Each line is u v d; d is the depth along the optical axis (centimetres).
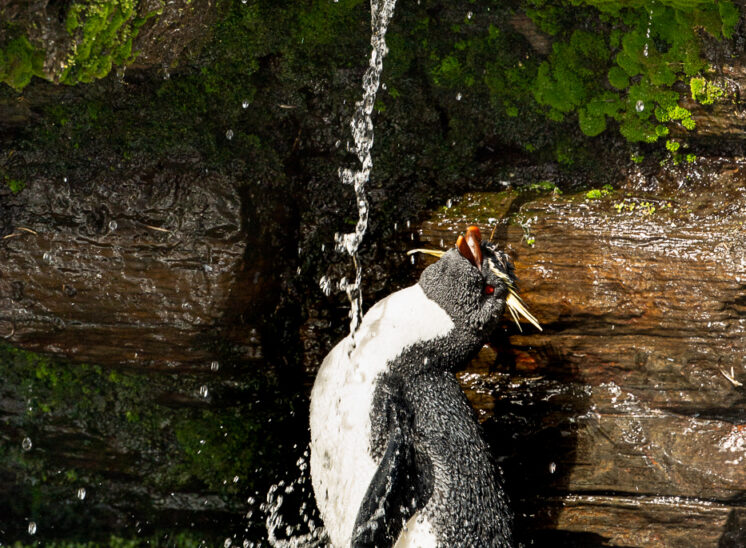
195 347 965
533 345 988
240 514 1036
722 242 953
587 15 1021
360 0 1014
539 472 962
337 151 1056
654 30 1000
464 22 1040
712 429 929
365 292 1055
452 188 1066
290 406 1048
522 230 999
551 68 1033
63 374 1041
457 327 815
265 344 1005
